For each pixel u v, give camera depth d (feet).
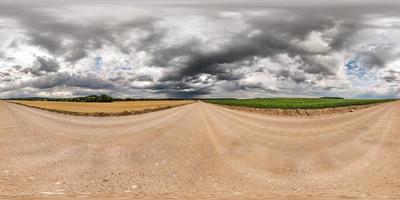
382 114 111.45
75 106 188.44
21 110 122.42
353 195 27.68
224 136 60.49
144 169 37.47
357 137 59.72
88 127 70.95
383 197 26.89
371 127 73.46
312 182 33.27
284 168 39.11
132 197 26.35
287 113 144.46
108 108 167.32
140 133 62.90
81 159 41.24
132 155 44.19
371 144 53.31
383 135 61.87
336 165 40.60
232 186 31.30
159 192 28.45
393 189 30.27
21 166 37.14
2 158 40.70
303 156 45.29
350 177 35.27
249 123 83.61
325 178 34.91
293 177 35.29
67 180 32.19
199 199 25.88
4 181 31.04
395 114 110.83
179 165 39.58
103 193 27.66
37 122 78.28
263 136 61.16
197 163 40.73
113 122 83.15
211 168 38.55
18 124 73.41
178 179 33.60
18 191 27.73
